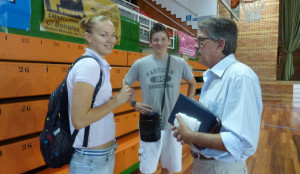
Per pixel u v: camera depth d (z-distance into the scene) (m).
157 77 1.67
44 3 1.70
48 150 0.93
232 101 0.75
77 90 0.85
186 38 4.34
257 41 8.86
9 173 1.46
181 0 7.07
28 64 1.58
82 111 0.84
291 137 3.81
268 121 5.12
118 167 2.12
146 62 1.70
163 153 1.71
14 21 1.50
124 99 0.99
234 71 0.78
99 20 1.00
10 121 1.47
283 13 9.17
